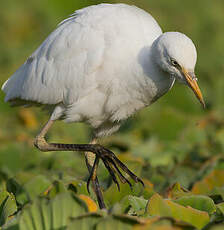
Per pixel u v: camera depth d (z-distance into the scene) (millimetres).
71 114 10398
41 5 22031
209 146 13859
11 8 23578
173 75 9312
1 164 13047
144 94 9867
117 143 14180
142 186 9844
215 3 23016
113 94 9953
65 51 10047
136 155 13328
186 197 8742
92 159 10938
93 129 11023
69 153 12906
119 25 9766
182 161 12617
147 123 15328
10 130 15406
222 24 21922
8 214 8656
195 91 9000
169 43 9094
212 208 8633
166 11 21922
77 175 11477
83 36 9883
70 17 10398
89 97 10102
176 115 15133
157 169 11938
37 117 16953
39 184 9688
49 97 10453
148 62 9531
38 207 7512
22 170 12539
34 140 10602
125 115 10328
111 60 9703
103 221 6961
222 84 17953
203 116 16500
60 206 7453
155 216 7508
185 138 14422
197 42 21234
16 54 20484
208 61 20125
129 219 6949
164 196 9922
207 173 11375
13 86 11195
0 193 9141
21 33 23141
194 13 22219
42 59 10477
